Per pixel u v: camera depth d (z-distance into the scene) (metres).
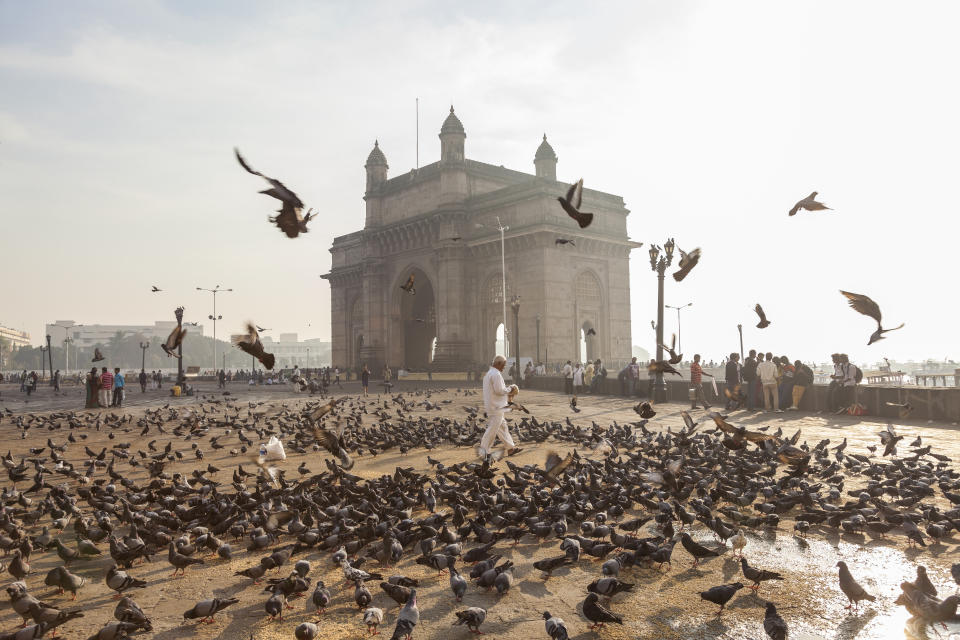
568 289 66.19
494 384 12.66
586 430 15.85
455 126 72.75
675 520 8.37
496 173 77.75
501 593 5.97
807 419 20.25
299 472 11.85
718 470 10.30
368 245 82.88
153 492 9.41
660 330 28.25
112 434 17.62
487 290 70.88
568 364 39.06
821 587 5.96
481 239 68.44
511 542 7.65
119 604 5.23
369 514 7.96
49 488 10.81
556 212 65.56
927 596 5.00
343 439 14.91
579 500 8.27
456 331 70.19
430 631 5.19
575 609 5.62
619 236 71.69
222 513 7.81
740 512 8.23
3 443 17.12
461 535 7.21
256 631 5.25
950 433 16.38
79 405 34.59
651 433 14.84
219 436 17.97
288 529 7.49
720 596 5.28
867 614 5.34
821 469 10.65
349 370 77.31
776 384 23.14
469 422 19.42
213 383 79.50
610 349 70.50
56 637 5.16
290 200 4.51
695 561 6.72
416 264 77.69
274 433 18.02
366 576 5.64
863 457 11.65
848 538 7.51
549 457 8.57
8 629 5.28
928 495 8.52
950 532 7.38
